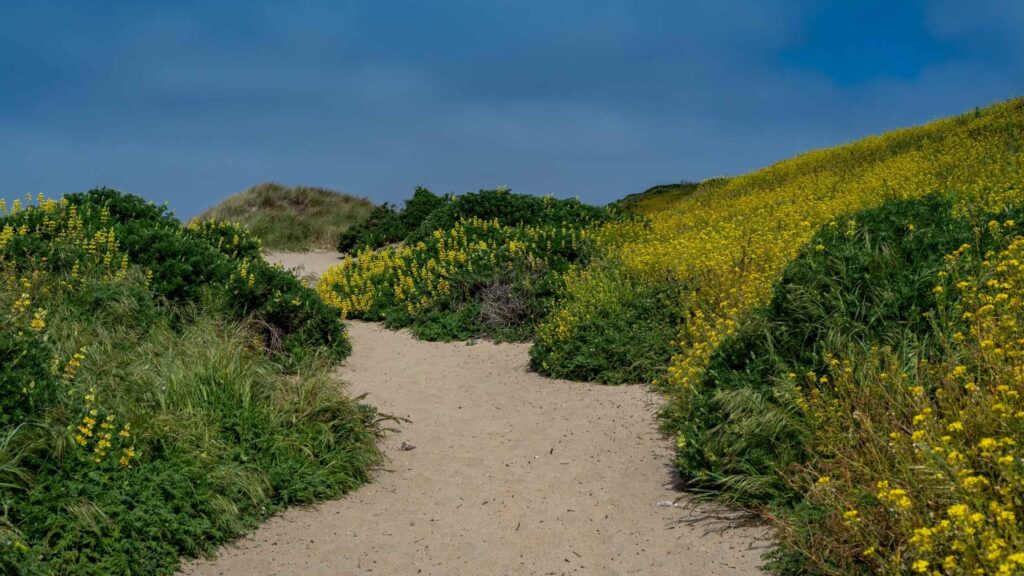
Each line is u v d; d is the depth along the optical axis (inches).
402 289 567.2
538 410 346.9
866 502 180.2
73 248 388.8
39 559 172.2
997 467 159.9
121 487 204.1
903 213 292.2
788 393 230.4
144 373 272.2
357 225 940.0
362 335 510.6
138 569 184.2
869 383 215.2
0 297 314.0
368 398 365.7
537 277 530.3
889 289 248.7
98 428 222.1
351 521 228.8
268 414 271.9
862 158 870.4
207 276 414.3
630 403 343.6
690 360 314.8
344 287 593.3
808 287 264.2
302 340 406.0
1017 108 856.9
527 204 740.7
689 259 447.2
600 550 207.8
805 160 1008.2
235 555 203.2
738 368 263.4
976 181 542.6
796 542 187.2
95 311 337.4
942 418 196.9
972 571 136.4
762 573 183.5
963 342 217.2
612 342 394.3
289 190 1175.0
